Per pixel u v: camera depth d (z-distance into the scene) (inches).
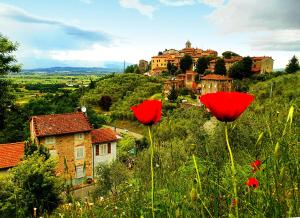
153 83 3661.4
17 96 1091.3
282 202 63.8
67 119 1189.7
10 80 1057.5
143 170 141.6
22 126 1461.6
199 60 4045.3
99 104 3203.7
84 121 1202.0
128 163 666.8
